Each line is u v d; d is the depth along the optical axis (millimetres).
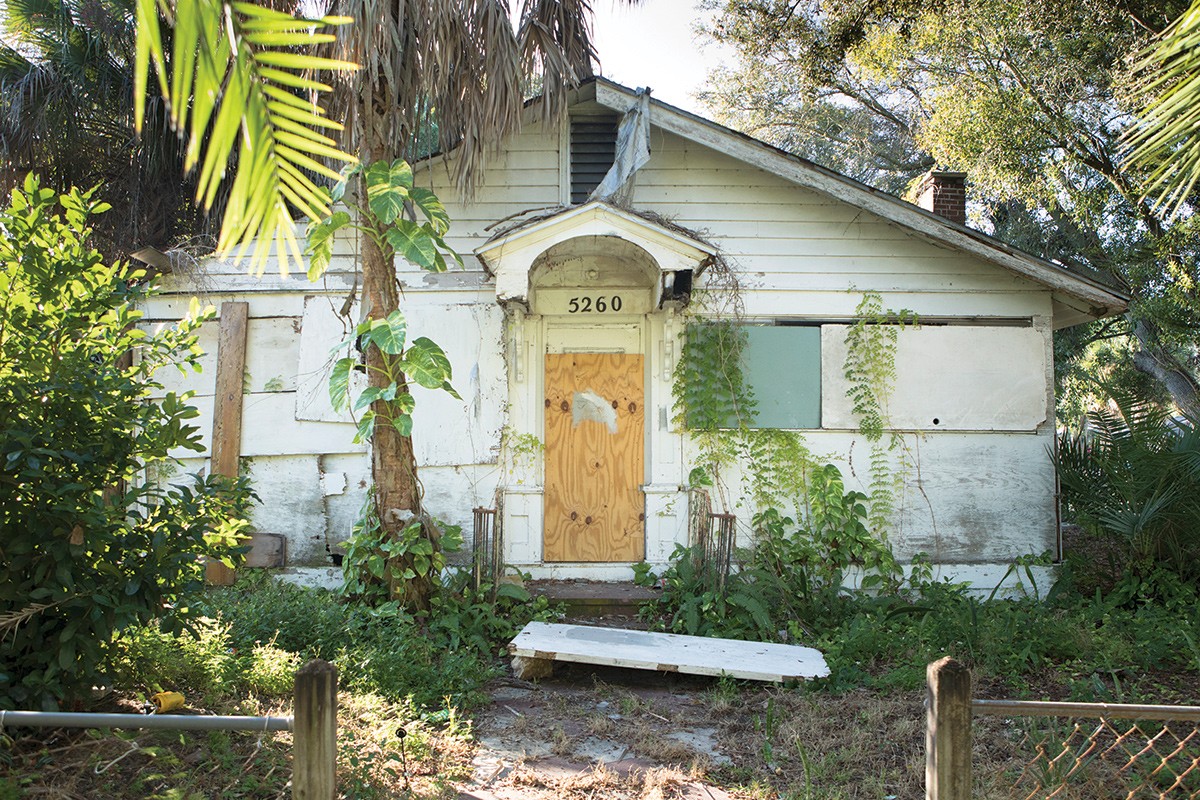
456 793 4375
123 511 4621
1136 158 3115
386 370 7402
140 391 4676
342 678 5773
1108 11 12164
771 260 9312
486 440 9070
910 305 9289
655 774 4738
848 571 9000
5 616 4027
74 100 10930
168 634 5340
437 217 7281
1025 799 4066
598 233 7953
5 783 3635
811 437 9180
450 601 7441
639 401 9391
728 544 7891
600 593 8570
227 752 4293
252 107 1685
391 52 7219
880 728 5492
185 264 8969
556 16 8430
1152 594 8836
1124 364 18578
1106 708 2889
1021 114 12867
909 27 15297
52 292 4441
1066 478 9305
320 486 9062
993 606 8242
